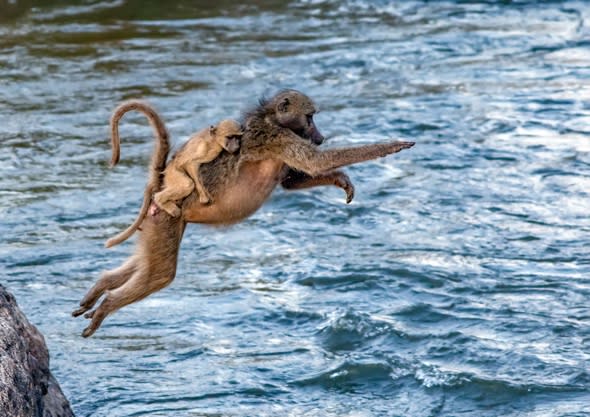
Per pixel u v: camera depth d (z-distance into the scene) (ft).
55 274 163.63
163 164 95.81
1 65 300.61
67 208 192.85
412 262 165.37
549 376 128.67
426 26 340.80
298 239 178.40
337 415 122.42
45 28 344.49
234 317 148.66
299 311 149.18
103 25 349.82
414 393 126.93
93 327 98.22
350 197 98.89
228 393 127.03
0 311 94.53
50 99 267.18
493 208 187.73
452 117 241.55
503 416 121.29
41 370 97.40
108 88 276.62
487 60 295.28
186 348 139.33
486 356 134.00
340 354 136.67
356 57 303.68
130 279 98.63
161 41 329.72
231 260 170.19
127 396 126.00
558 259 165.58
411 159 214.48
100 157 222.69
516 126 232.53
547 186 196.54
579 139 222.28
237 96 266.16
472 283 157.17
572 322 143.02
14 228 182.80
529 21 341.00
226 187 93.25
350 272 161.68
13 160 220.43
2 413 84.28
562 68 281.95
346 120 242.37
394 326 142.82
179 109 254.88
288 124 94.12
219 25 351.46
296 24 351.46
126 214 189.98
